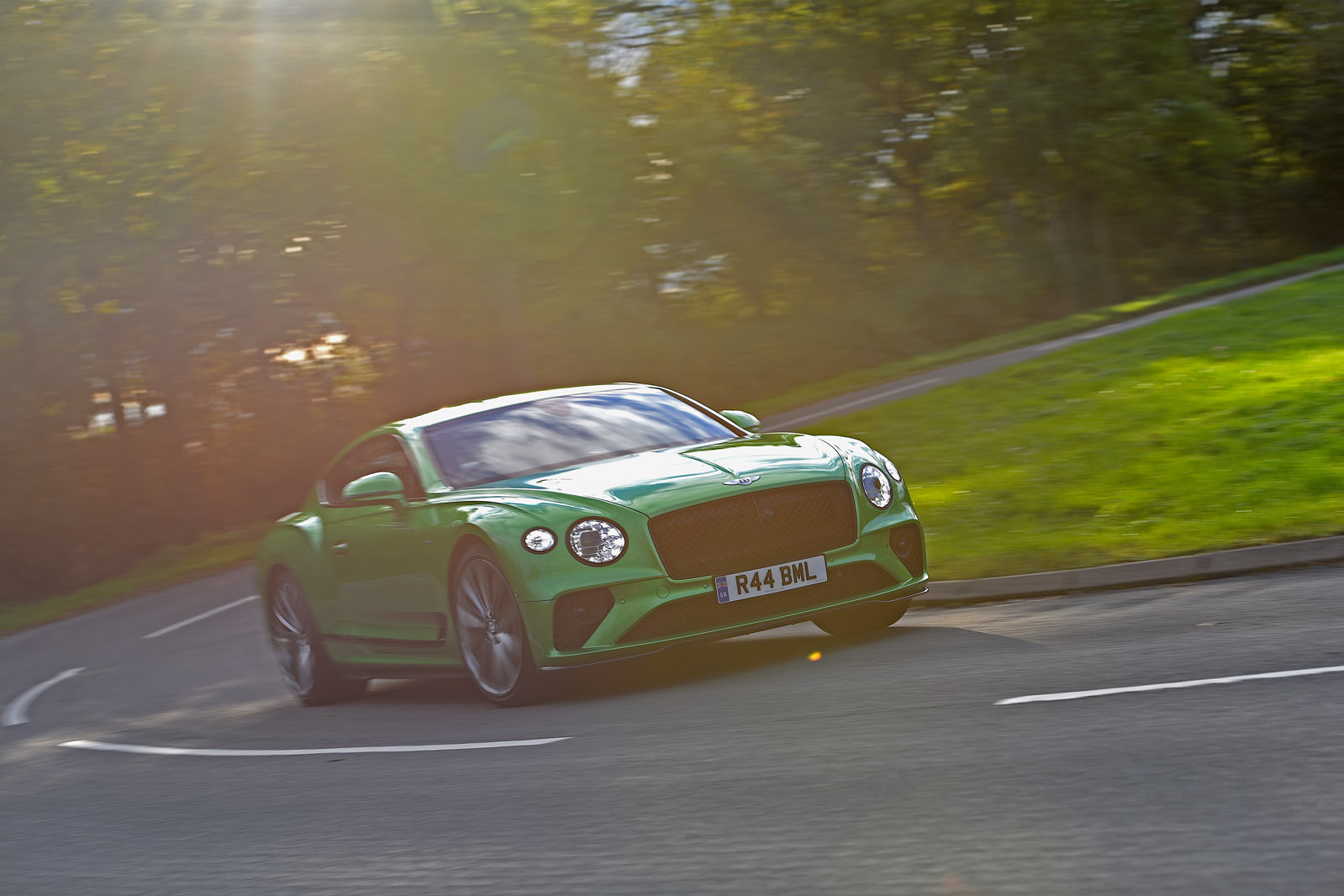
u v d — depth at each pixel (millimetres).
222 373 31984
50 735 8891
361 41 28500
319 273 30172
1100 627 6477
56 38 25297
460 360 35156
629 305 41812
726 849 3781
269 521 32219
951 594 8289
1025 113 45406
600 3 38812
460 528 6805
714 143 42406
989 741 4516
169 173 26500
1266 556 7535
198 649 12727
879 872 3361
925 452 14367
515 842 4234
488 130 30109
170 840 5148
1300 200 57938
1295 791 3502
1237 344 17094
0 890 4777
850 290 46062
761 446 7133
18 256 25781
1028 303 50312
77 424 29250
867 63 46344
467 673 7055
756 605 6469
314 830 4879
